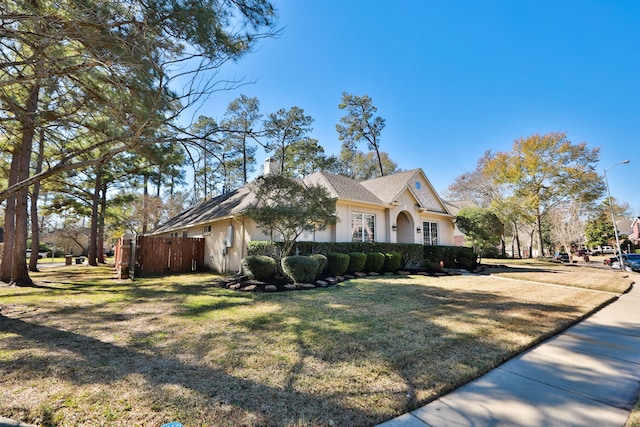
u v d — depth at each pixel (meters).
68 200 21.92
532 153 26.86
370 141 34.84
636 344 4.83
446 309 6.73
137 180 22.69
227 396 2.95
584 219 36.66
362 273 12.80
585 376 3.66
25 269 10.34
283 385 3.18
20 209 10.40
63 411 2.66
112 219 25.55
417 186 19.31
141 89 5.96
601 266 24.22
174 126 6.69
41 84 5.73
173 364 3.67
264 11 5.72
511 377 3.61
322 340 4.57
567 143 25.77
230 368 3.57
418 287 9.75
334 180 16.69
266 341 4.49
